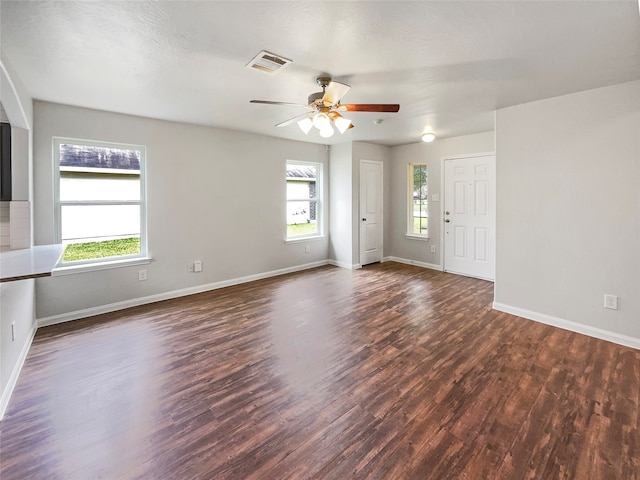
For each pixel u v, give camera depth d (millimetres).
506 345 2836
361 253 5977
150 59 2314
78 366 2508
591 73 2566
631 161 2748
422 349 2773
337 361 2582
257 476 1519
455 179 5348
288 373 2412
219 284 4680
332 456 1637
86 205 3621
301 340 2961
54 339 2982
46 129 3264
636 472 1521
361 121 4148
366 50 2189
